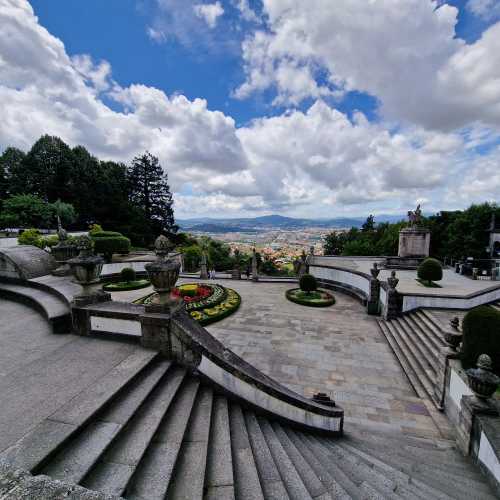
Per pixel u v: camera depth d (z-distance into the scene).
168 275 4.58
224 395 4.61
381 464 4.59
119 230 43.38
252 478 3.18
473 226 34.66
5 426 2.79
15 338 5.10
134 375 3.90
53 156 46.31
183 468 2.93
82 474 2.38
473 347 5.88
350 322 12.84
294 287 20.45
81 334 5.22
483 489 4.21
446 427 6.27
